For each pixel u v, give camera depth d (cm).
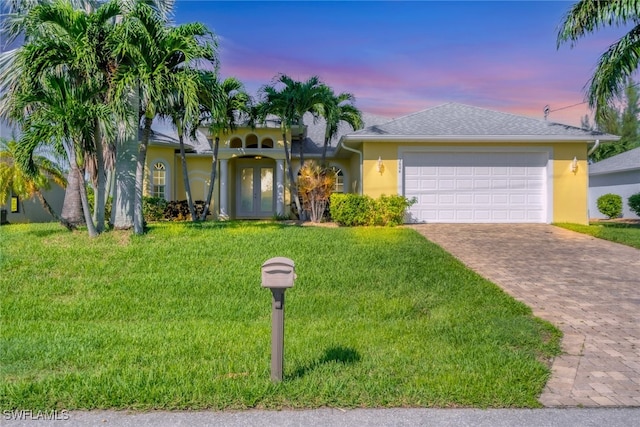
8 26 1275
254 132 1847
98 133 1053
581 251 1020
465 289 709
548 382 393
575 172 1473
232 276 774
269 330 541
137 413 337
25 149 936
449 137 1433
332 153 1920
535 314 594
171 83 1022
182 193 2028
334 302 657
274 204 2030
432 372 406
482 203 1496
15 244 984
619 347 478
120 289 712
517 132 1461
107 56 1035
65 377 392
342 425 321
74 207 1336
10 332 536
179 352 461
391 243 1045
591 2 1271
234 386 370
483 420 328
